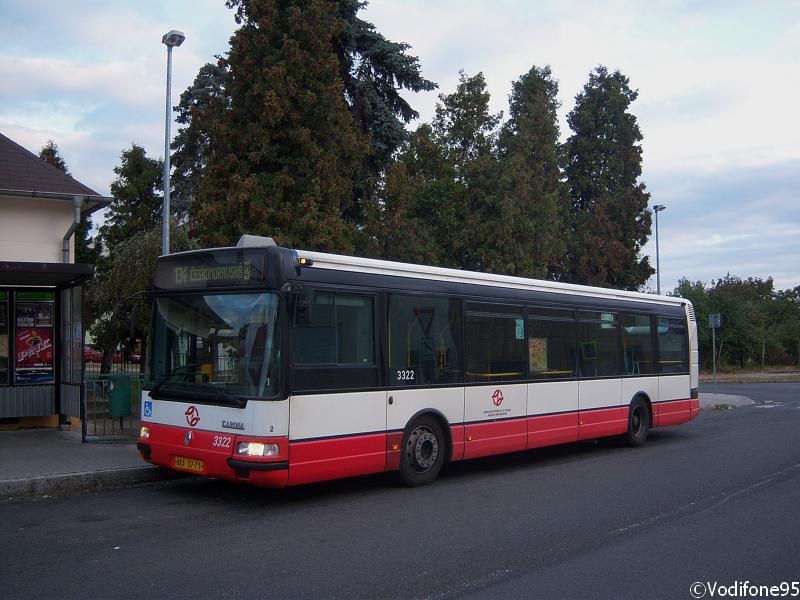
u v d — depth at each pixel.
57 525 7.52
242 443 7.94
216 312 8.58
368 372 9.01
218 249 8.69
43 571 5.95
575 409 12.47
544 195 23.47
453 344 10.33
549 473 11.08
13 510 8.22
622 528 7.61
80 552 6.52
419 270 9.91
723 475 10.87
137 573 5.92
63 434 12.89
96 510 8.25
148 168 25.98
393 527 7.55
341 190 15.98
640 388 14.17
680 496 9.28
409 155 21.83
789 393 30.56
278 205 15.44
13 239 13.37
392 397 9.29
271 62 15.52
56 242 13.77
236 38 15.66
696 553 6.70
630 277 32.84
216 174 15.80
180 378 8.80
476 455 10.52
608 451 13.61
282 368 7.99
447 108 23.64
